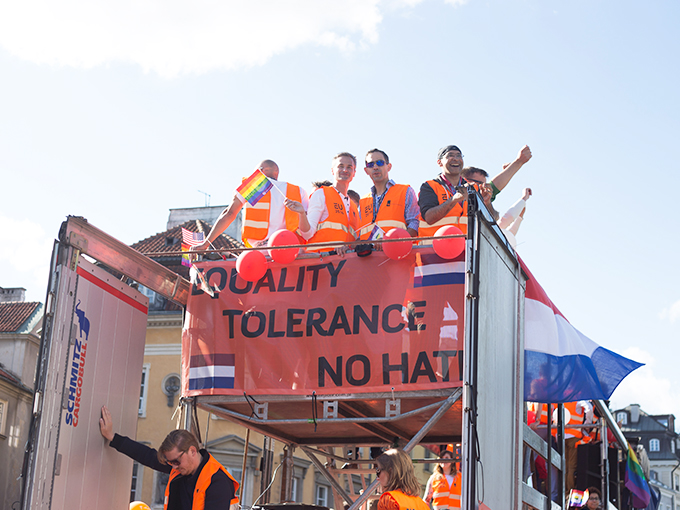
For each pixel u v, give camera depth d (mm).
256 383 6145
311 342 6066
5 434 28750
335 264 6176
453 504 9422
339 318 6027
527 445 7102
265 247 6133
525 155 6891
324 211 6680
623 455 12180
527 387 6934
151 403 28328
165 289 6555
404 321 5816
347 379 5883
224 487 5059
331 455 8086
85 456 5523
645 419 74250
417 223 6555
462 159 6609
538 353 6957
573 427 10398
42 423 5066
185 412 6340
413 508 4406
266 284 6328
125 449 5703
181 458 5043
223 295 6422
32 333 31609
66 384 5320
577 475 10312
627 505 12367
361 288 6027
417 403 6305
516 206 8414
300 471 27812
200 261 6602
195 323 6457
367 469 8078
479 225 5430
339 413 6820
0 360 31047
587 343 7676
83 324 5539
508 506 5684
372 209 6695
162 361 28609
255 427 7379
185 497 5070
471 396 5043
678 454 73438
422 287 5832
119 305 6031
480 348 5270
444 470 9664
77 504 5414
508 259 6324
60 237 5391
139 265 6238
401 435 7832
